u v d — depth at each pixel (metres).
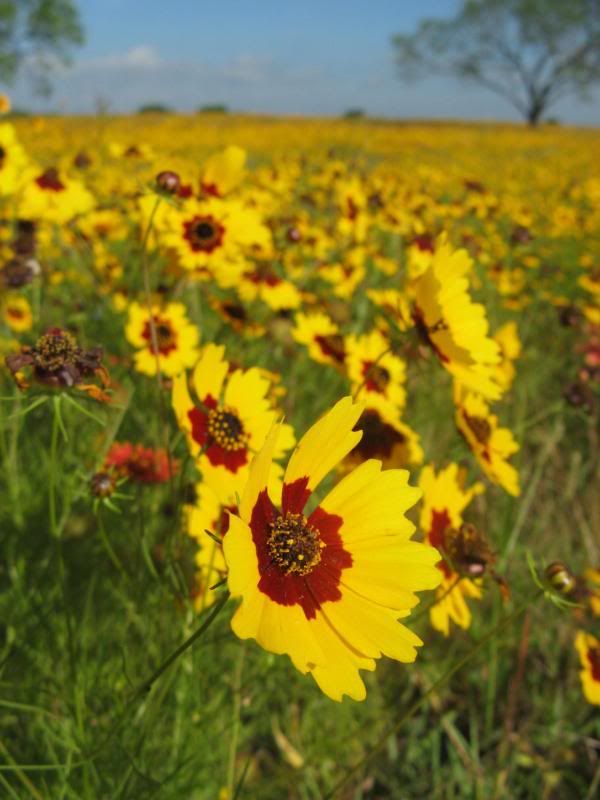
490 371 0.17
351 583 0.11
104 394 0.14
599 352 0.42
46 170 0.32
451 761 0.24
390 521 0.11
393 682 0.25
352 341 0.26
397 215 0.51
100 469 0.17
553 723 0.25
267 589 0.10
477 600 0.28
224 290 0.43
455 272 0.17
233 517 0.10
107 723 0.17
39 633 0.19
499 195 1.06
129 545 0.22
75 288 0.37
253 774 0.22
